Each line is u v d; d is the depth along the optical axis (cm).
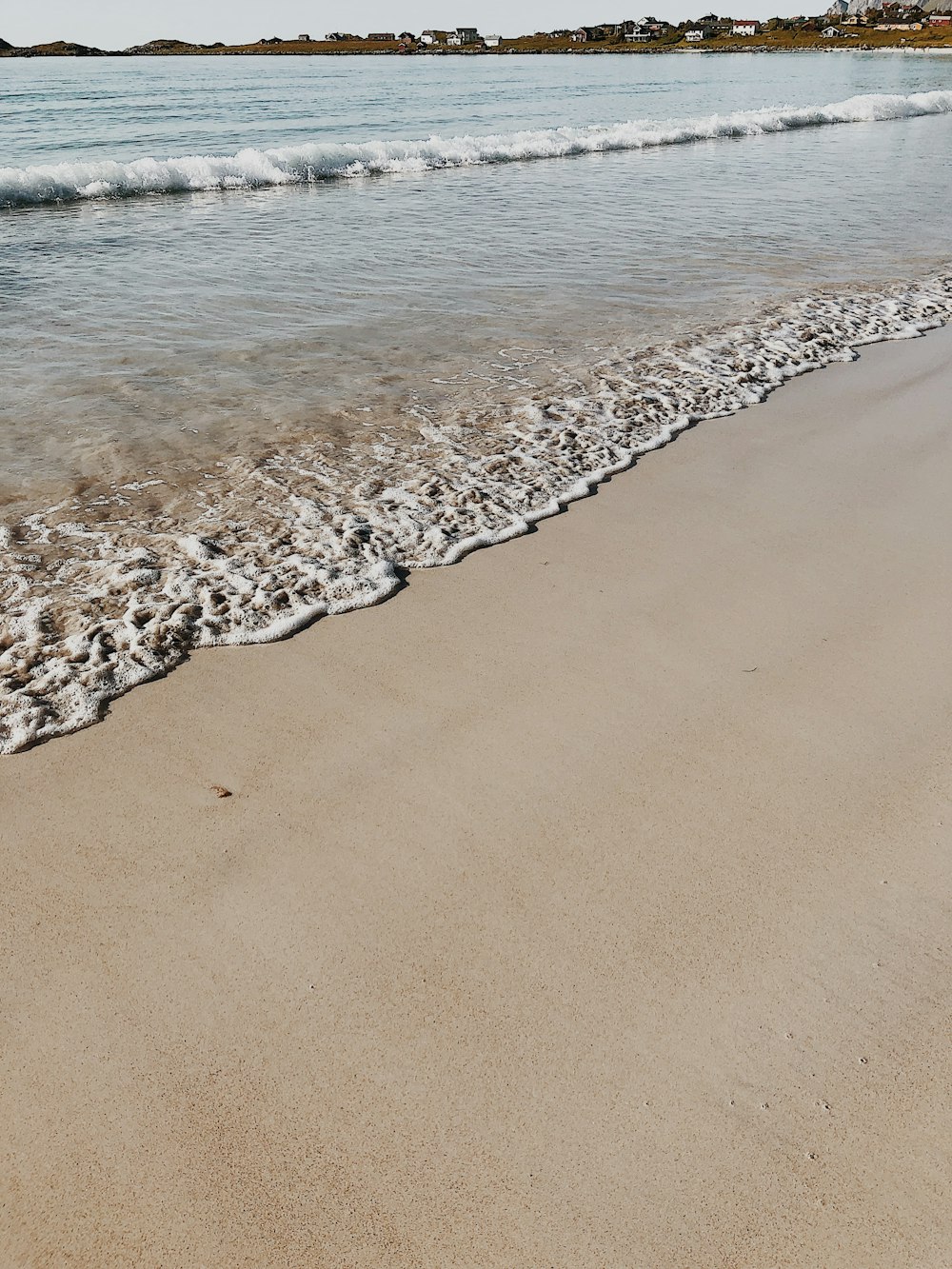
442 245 1138
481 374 707
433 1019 239
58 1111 215
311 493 516
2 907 269
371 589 432
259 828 299
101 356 720
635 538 485
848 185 1648
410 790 316
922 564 466
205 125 2750
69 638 389
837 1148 210
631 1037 235
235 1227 194
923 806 314
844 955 259
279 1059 229
